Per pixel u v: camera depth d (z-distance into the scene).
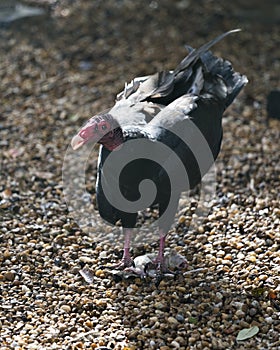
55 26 20.42
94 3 21.64
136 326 10.12
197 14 21.17
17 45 19.58
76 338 9.91
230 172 14.41
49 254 11.73
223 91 11.62
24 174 14.24
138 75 18.28
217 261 11.43
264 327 10.05
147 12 21.20
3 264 11.45
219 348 9.66
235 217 12.63
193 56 11.34
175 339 9.84
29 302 10.67
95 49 19.45
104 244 12.07
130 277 11.12
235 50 19.48
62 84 17.88
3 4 21.45
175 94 11.41
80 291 10.91
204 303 10.45
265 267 11.17
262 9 21.58
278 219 12.47
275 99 16.45
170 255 11.55
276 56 19.33
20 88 17.69
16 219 12.67
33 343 9.80
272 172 14.41
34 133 15.84
